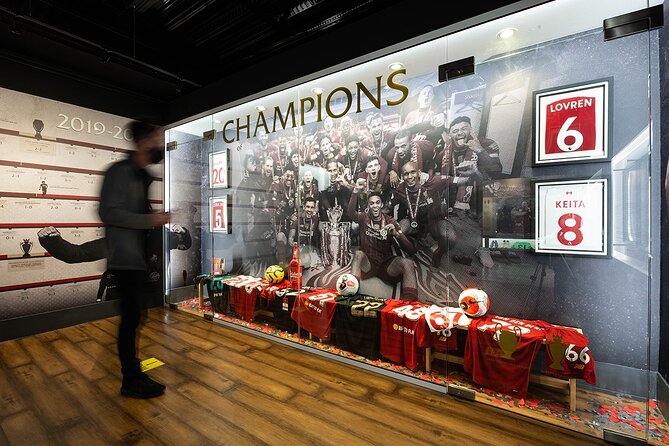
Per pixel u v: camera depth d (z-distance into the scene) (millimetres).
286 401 2250
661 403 2043
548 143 2457
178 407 2162
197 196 4832
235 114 4164
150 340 3404
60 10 3113
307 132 3750
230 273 4492
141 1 3105
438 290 2998
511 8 2090
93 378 2553
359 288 3469
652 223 2107
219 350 3154
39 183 3662
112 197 2238
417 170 3098
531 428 1957
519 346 2248
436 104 2959
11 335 3414
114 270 2289
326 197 3686
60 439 1832
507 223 2629
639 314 2186
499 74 2627
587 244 2334
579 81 2338
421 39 2445
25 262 3559
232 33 3625
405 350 2699
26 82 3559
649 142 1983
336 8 3180
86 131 4027
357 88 3221
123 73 3959
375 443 1819
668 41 1984
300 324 3359
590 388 2133
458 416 2084
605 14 2111
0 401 2221
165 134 4797
